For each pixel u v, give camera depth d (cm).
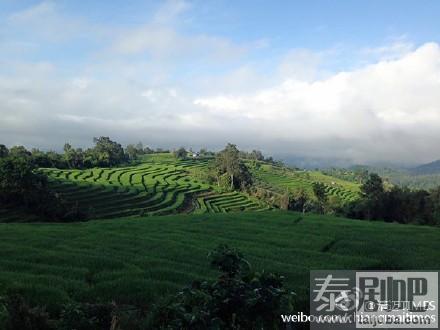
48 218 8025
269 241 3142
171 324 849
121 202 10094
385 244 3122
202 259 2477
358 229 3775
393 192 8106
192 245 2873
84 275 2009
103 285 1800
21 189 8056
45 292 1650
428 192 8069
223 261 895
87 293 1714
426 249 2978
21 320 1095
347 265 2436
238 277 898
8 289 1636
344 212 8344
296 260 2538
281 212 5128
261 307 862
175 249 2692
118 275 2002
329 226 3912
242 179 14362
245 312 866
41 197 8206
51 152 15800
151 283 1822
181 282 1916
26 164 8288
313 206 11212
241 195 13200
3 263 2142
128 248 2708
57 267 2105
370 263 2475
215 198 12288
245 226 3759
